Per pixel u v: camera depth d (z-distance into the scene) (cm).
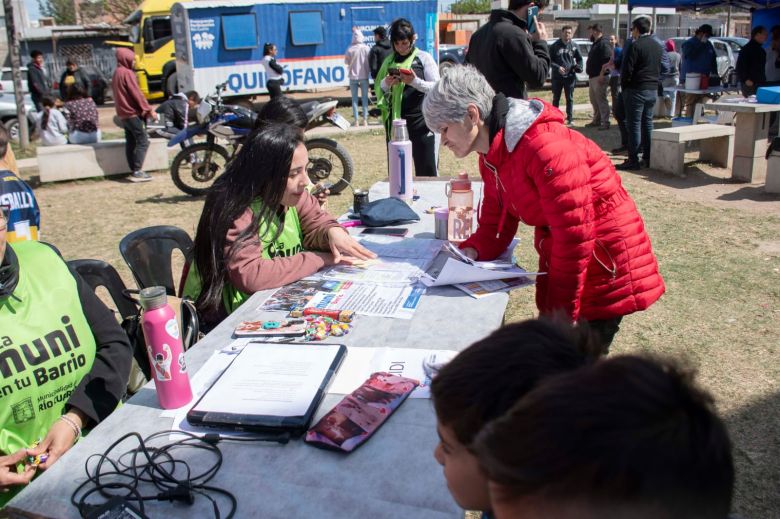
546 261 236
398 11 1558
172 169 750
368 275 243
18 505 128
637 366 59
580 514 55
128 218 682
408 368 171
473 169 833
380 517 118
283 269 238
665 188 706
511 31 460
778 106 694
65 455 143
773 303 407
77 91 936
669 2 1180
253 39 1437
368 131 1190
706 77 1012
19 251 196
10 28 1119
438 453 91
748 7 1170
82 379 194
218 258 237
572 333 84
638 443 52
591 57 1082
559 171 201
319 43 1504
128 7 3681
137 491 127
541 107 213
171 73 1633
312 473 131
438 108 218
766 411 294
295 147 238
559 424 55
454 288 227
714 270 466
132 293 256
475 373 80
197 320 233
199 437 145
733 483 58
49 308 190
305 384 159
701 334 371
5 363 180
